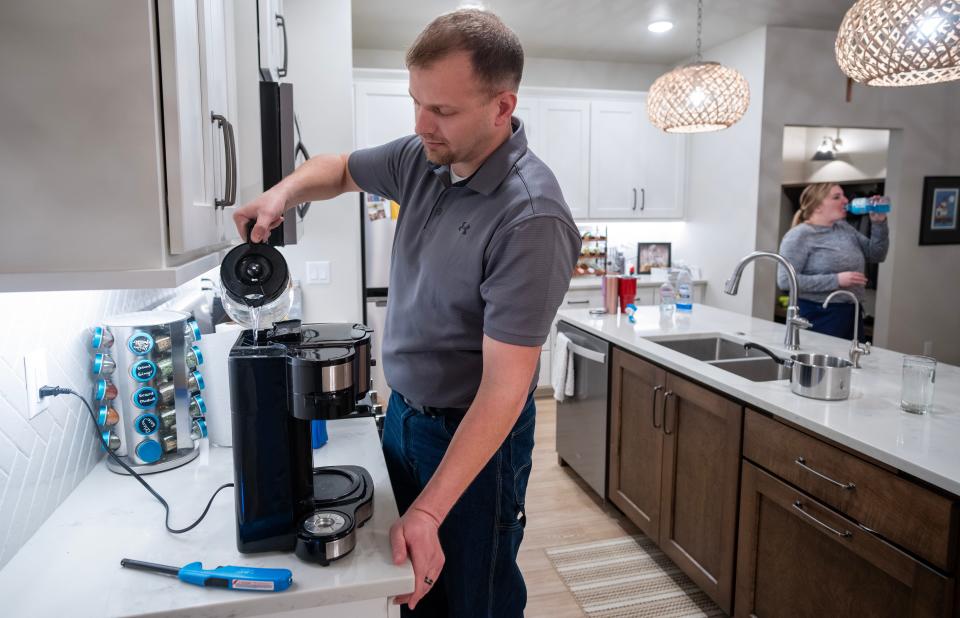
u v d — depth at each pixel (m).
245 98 1.45
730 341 2.69
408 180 1.28
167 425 1.25
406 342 1.23
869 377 1.99
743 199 4.34
